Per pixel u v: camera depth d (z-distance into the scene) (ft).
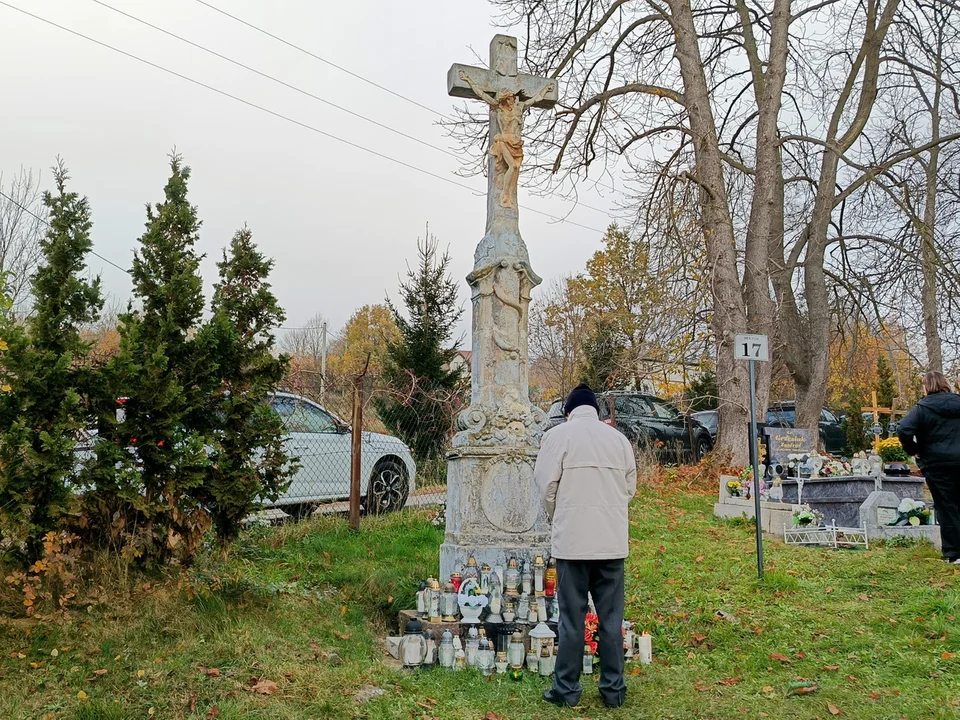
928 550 29.94
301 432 34.53
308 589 24.77
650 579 27.53
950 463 27.58
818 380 62.39
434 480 44.27
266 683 17.13
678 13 56.44
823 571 27.96
